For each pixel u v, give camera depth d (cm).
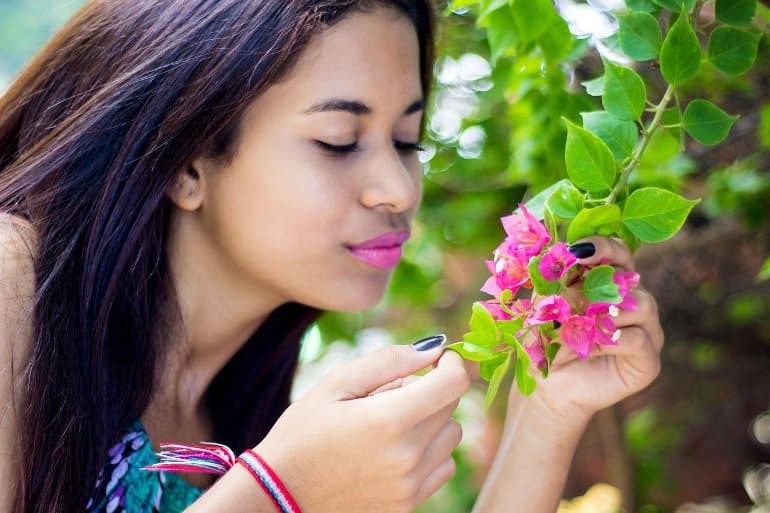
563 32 95
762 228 120
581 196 83
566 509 162
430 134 121
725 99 117
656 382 151
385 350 85
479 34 113
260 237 90
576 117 104
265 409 104
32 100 94
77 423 88
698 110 85
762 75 110
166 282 92
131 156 89
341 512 82
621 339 87
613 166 83
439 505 139
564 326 82
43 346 87
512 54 101
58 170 90
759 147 115
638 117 85
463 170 124
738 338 142
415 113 92
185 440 99
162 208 91
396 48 90
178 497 94
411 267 132
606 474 164
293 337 103
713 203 115
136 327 91
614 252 84
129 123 89
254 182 89
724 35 86
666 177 104
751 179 111
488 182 124
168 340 93
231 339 98
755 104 116
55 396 87
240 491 81
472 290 151
